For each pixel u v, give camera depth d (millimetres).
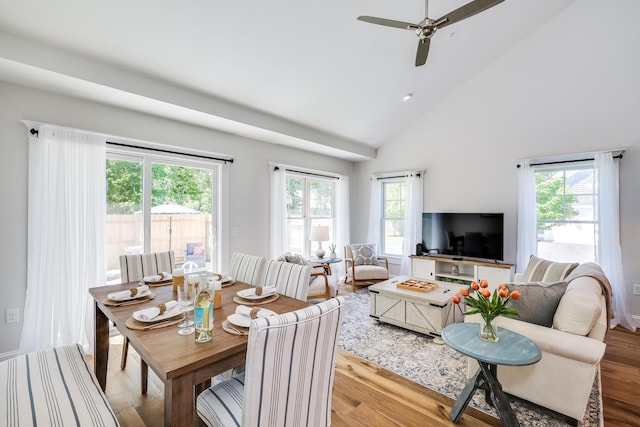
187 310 1507
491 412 1908
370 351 2746
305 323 1021
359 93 4055
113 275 3090
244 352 1304
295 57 3104
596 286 1957
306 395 1110
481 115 4598
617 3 3564
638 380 2277
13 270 2471
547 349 1789
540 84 4094
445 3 3010
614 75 3604
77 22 2164
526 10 3672
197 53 2701
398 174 5445
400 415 1876
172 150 3465
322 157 5477
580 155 3744
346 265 5219
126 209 3184
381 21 2219
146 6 2201
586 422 1798
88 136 2775
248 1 2412
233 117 3500
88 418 1130
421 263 4820
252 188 4309
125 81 2646
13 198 2463
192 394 1146
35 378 1359
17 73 2299
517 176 4223
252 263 2656
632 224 3490
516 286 2051
